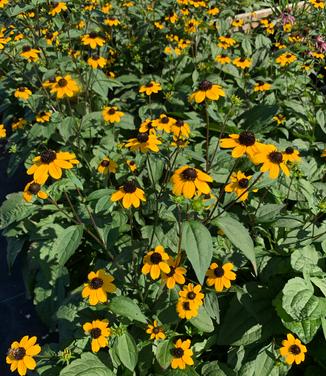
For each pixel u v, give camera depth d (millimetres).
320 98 970
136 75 1078
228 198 589
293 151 604
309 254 534
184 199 426
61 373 458
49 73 809
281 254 563
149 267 464
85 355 488
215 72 1034
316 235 576
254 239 600
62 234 470
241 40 1114
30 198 484
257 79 957
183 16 1146
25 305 725
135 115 942
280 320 521
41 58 945
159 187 632
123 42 1164
